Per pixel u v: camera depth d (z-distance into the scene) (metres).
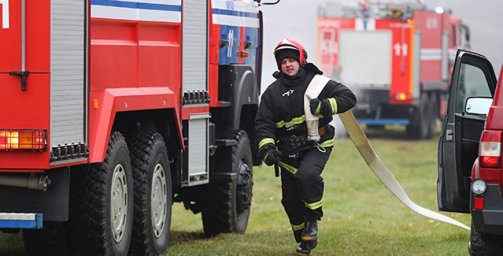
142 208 20.47
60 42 16.70
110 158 18.88
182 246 22.92
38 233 19.62
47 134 16.45
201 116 22.69
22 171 16.64
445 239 25.23
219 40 24.44
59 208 17.23
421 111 68.31
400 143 65.00
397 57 67.88
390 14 68.31
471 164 20.25
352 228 27.97
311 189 20.92
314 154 21.02
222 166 25.06
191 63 22.14
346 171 47.75
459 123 19.97
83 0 17.30
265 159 20.77
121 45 19.05
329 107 20.64
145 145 20.70
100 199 18.64
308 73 21.05
